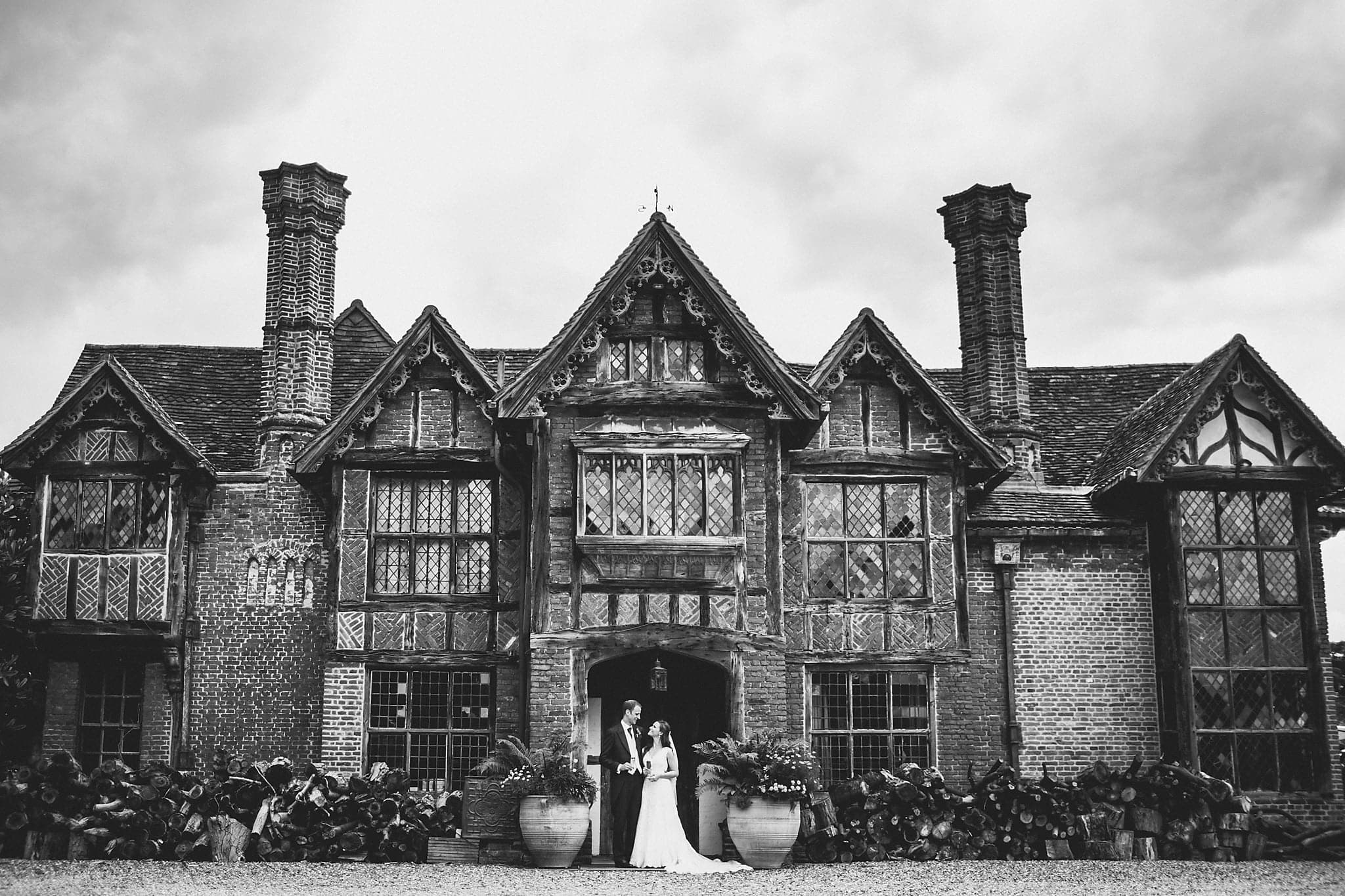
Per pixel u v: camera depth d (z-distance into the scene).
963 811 15.13
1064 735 17.12
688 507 16.12
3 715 17.06
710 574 15.93
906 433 17.42
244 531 17.81
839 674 17.03
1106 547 17.66
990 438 18.70
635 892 12.33
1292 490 17.14
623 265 16.36
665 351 16.55
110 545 17.41
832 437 17.36
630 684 17.38
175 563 17.31
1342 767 17.77
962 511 17.30
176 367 20.44
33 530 17.31
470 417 17.38
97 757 17.28
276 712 17.31
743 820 14.22
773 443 16.36
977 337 19.11
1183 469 16.94
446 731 16.80
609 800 17.05
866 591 17.12
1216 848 15.03
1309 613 16.92
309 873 13.45
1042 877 13.47
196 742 17.23
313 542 17.78
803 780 14.38
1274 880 13.38
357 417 17.12
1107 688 17.28
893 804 15.05
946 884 12.93
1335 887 12.92
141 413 17.44
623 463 16.17
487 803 14.73
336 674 16.80
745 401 16.41
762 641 15.77
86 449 17.53
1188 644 16.72
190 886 12.40
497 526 17.14
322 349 18.81
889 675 17.05
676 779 15.38
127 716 17.44
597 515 16.05
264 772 14.98
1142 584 17.55
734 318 16.38
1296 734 16.73
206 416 19.41
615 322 16.52
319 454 16.95
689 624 15.78
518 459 17.16
